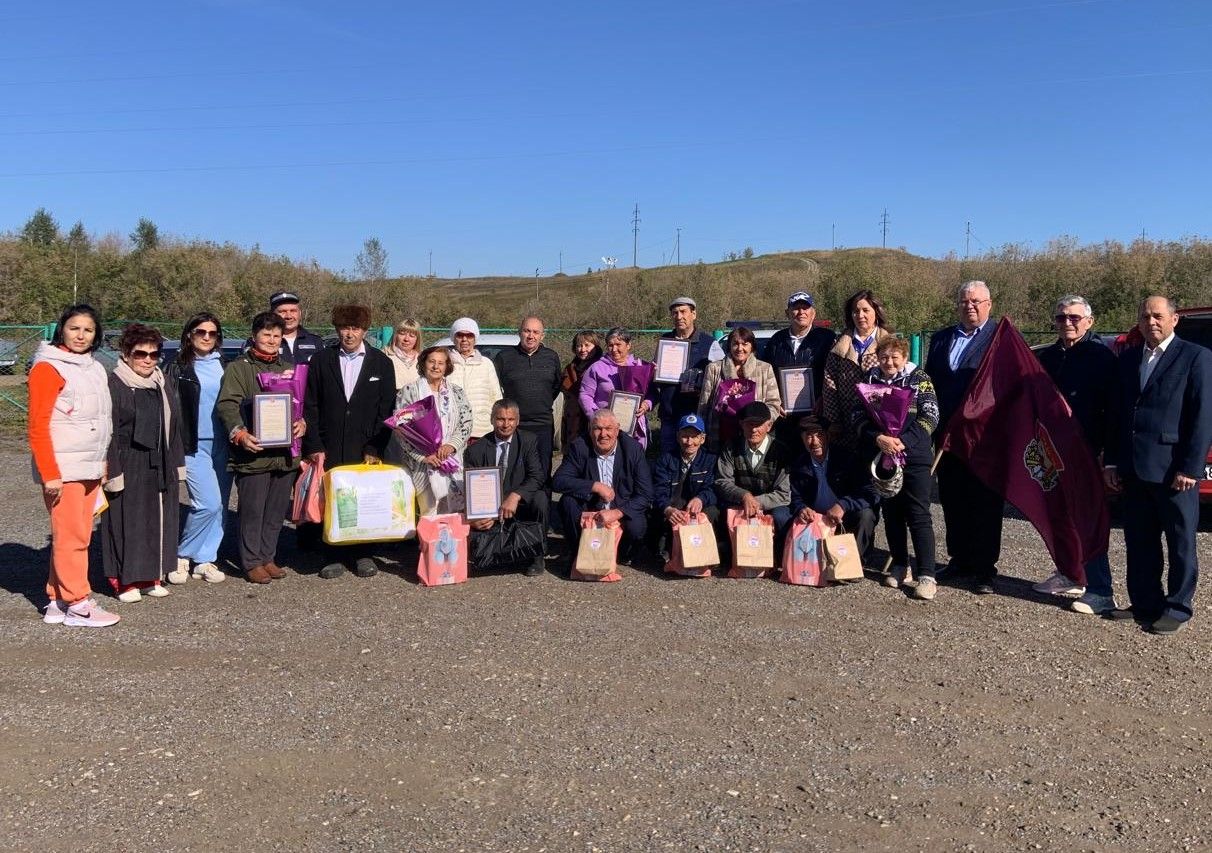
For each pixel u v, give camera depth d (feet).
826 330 23.89
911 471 20.74
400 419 21.93
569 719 14.35
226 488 22.17
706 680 15.93
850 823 11.56
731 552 22.22
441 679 15.87
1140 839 11.31
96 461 18.65
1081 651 17.48
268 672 16.16
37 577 22.02
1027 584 21.80
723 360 24.02
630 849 10.93
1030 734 14.07
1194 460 17.90
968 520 21.59
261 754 13.19
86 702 14.92
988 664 16.80
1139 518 18.93
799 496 22.54
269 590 21.09
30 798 12.00
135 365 19.74
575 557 22.11
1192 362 18.01
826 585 21.53
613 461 23.02
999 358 20.99
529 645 17.52
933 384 21.97
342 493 21.11
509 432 22.91
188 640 17.75
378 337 48.14
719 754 13.29
